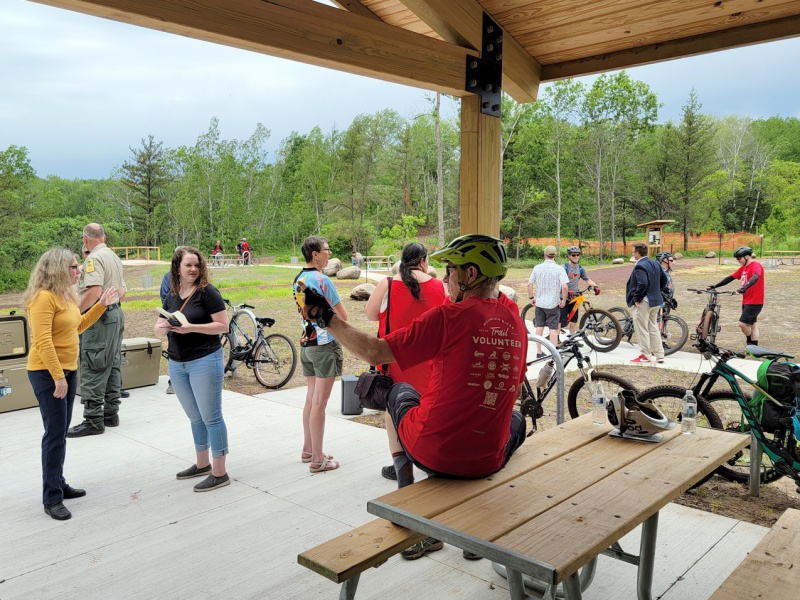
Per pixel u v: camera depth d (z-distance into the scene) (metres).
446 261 2.21
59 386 3.49
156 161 73.81
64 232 45.22
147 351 6.96
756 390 3.71
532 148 58.53
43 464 3.59
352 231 63.47
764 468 3.90
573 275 9.66
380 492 3.94
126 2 2.68
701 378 4.06
